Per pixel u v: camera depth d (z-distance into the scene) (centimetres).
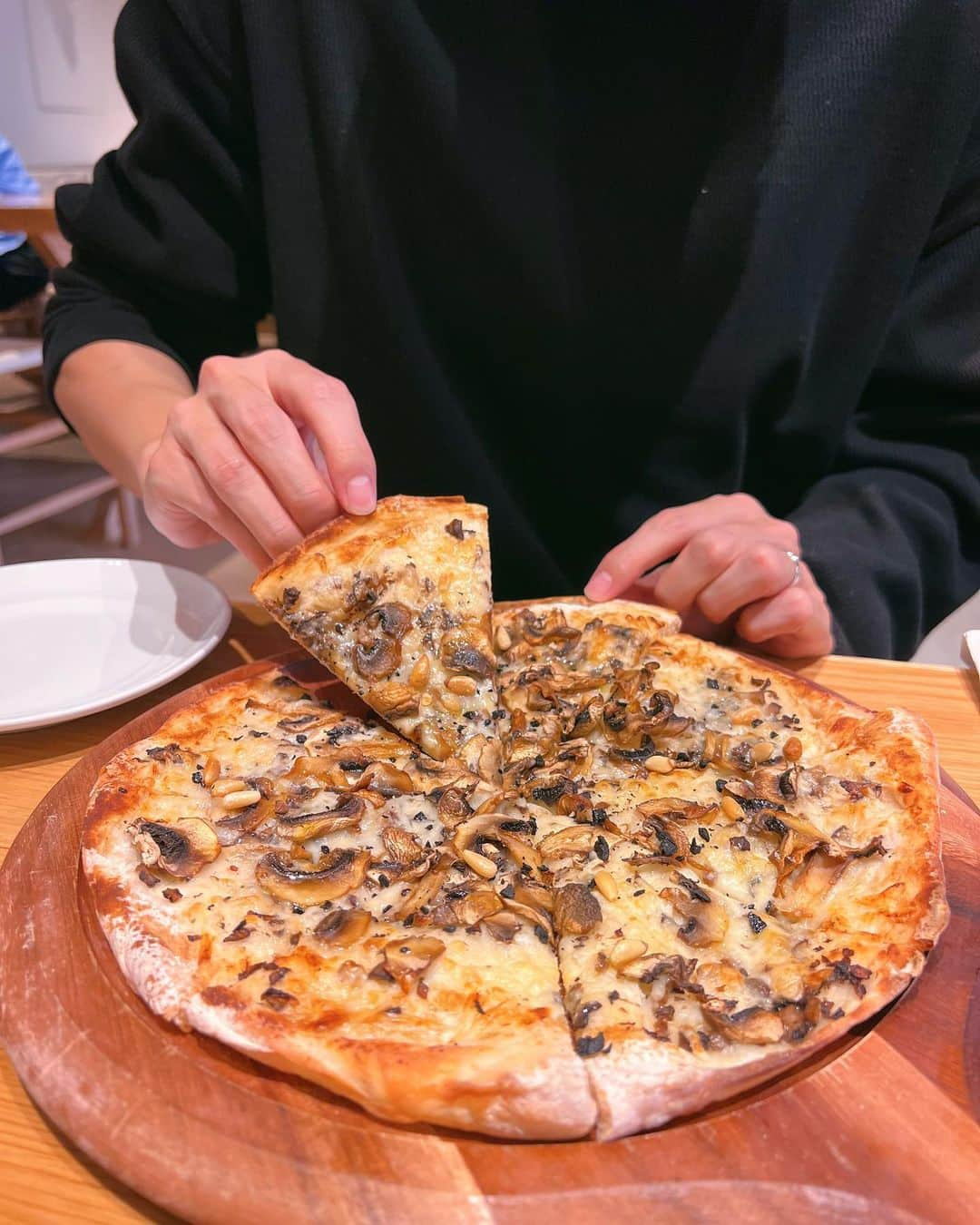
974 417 64
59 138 150
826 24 54
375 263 61
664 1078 25
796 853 33
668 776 39
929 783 36
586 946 31
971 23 54
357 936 30
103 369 62
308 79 58
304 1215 22
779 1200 23
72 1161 25
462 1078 24
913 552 60
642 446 65
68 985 28
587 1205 22
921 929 30
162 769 37
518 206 58
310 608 42
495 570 69
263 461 43
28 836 34
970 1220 22
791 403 64
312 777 37
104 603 51
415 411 64
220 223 67
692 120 57
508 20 56
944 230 63
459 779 38
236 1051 26
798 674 49
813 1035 27
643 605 49
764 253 57
